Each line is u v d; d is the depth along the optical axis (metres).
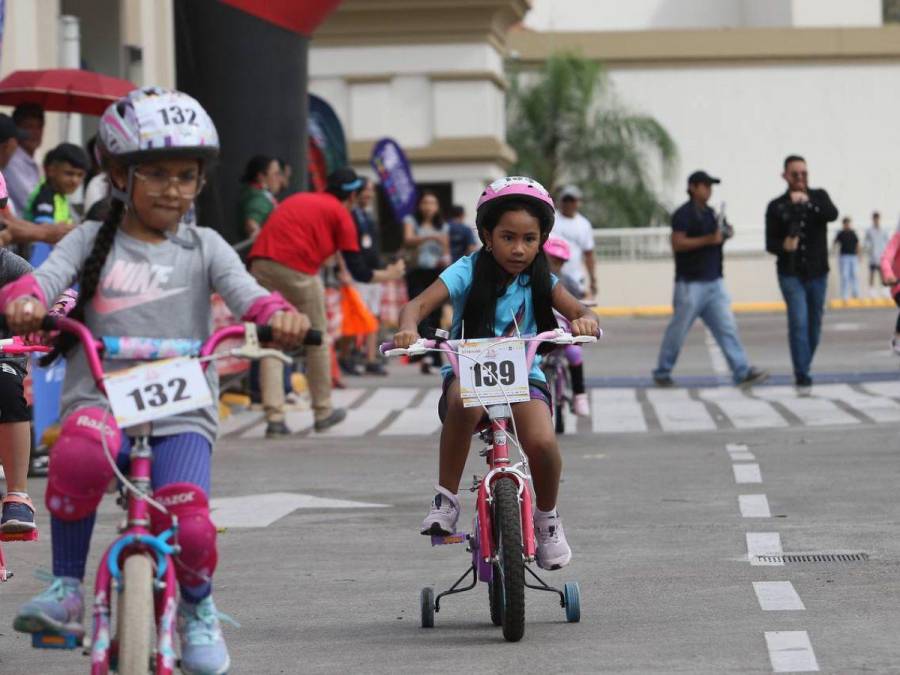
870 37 88.62
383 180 44.06
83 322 8.86
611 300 79.75
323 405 25.78
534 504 11.65
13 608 12.67
